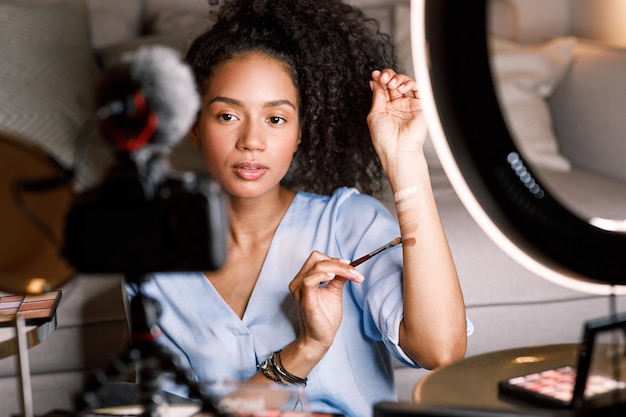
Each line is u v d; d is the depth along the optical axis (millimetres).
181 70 812
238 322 1407
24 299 1383
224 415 881
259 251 1443
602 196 1399
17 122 2393
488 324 2248
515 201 926
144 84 796
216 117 1380
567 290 2277
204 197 791
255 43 1405
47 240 952
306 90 1475
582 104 2410
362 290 1421
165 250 794
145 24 2975
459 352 1320
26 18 2580
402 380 2219
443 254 1304
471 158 926
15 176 930
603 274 959
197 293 1421
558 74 2473
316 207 1469
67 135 2396
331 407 1404
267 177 1381
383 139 1293
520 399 1003
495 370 1084
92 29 2885
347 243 1448
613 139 2328
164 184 797
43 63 2506
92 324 2182
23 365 1237
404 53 2689
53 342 2170
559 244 941
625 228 971
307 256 1438
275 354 1358
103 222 791
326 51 1484
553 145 1889
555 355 1113
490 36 923
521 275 2250
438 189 2410
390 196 2281
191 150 2010
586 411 956
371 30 1552
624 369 982
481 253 2242
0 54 2480
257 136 1368
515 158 926
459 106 919
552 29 2859
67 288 2176
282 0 1447
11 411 2158
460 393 1023
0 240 951
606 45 2586
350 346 1438
